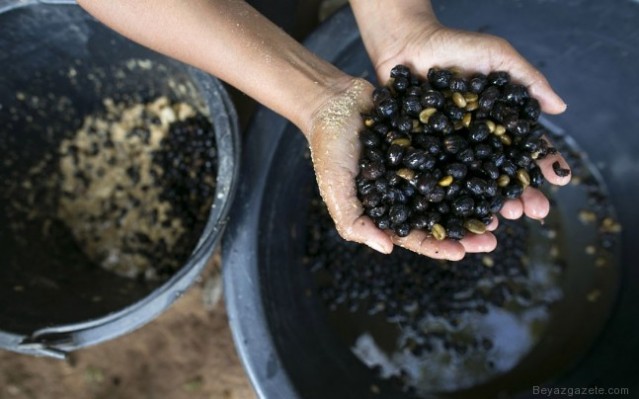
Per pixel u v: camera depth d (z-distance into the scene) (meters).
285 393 0.55
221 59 0.52
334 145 0.50
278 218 0.63
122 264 0.68
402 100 0.51
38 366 0.69
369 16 0.57
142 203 0.69
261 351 0.56
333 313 0.69
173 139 0.68
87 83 0.66
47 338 0.53
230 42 0.51
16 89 0.63
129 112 0.69
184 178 0.69
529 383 0.67
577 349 0.68
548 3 0.62
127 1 0.50
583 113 0.72
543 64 0.70
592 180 0.74
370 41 0.58
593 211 0.73
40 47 0.61
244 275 0.57
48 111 0.66
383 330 0.69
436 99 0.50
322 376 0.62
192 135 0.68
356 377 0.66
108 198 0.69
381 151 0.51
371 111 0.52
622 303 0.69
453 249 0.48
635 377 0.63
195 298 0.72
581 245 0.72
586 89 0.70
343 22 0.60
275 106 0.54
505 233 0.70
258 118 0.59
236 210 0.58
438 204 0.49
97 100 0.68
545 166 0.52
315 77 0.52
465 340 0.69
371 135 0.50
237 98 0.72
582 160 0.74
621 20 0.61
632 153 0.70
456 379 0.67
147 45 0.53
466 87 0.52
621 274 0.70
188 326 0.71
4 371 0.69
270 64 0.52
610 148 0.72
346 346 0.68
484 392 0.67
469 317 0.69
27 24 0.59
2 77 0.62
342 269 0.69
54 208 0.68
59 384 0.69
